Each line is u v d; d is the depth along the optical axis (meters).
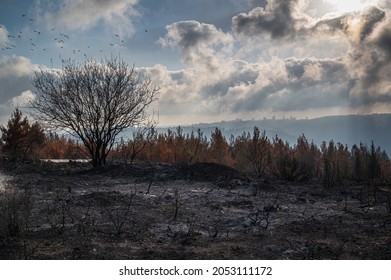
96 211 9.63
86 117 21.64
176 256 6.59
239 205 11.15
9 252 6.48
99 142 21.88
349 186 15.27
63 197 11.50
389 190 14.20
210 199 11.75
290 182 15.98
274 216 9.89
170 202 11.23
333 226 8.90
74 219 8.77
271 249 7.05
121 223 7.92
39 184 14.34
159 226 8.61
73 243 7.04
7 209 7.30
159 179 15.82
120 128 22.47
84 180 16.14
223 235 8.13
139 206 10.45
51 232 7.66
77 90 21.62
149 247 7.05
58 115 21.98
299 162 17.92
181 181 15.27
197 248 7.09
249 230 8.52
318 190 14.03
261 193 13.00
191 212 10.09
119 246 7.03
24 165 20.22
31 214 9.12
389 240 7.53
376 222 9.27
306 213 10.31
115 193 11.69
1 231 7.01
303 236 8.04
